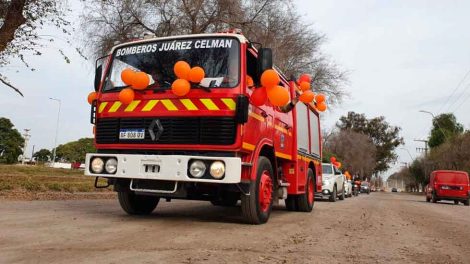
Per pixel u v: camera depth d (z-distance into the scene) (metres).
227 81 6.41
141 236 5.46
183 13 22.06
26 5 12.62
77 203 10.24
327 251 5.01
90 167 6.82
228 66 6.52
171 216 8.04
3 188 12.31
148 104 6.55
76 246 4.68
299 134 9.91
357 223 8.30
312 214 10.16
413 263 4.58
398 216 10.63
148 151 6.54
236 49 6.62
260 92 6.61
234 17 22.41
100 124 6.95
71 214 7.69
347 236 6.33
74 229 5.88
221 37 6.79
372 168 76.81
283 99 6.66
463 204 25.70
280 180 8.81
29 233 5.45
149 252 4.47
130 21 22.11
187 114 6.31
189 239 5.34
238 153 6.32
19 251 4.38
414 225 8.46
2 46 12.37
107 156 6.70
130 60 7.16
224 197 7.37
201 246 4.91
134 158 6.45
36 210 8.16
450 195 24.91
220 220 7.58
